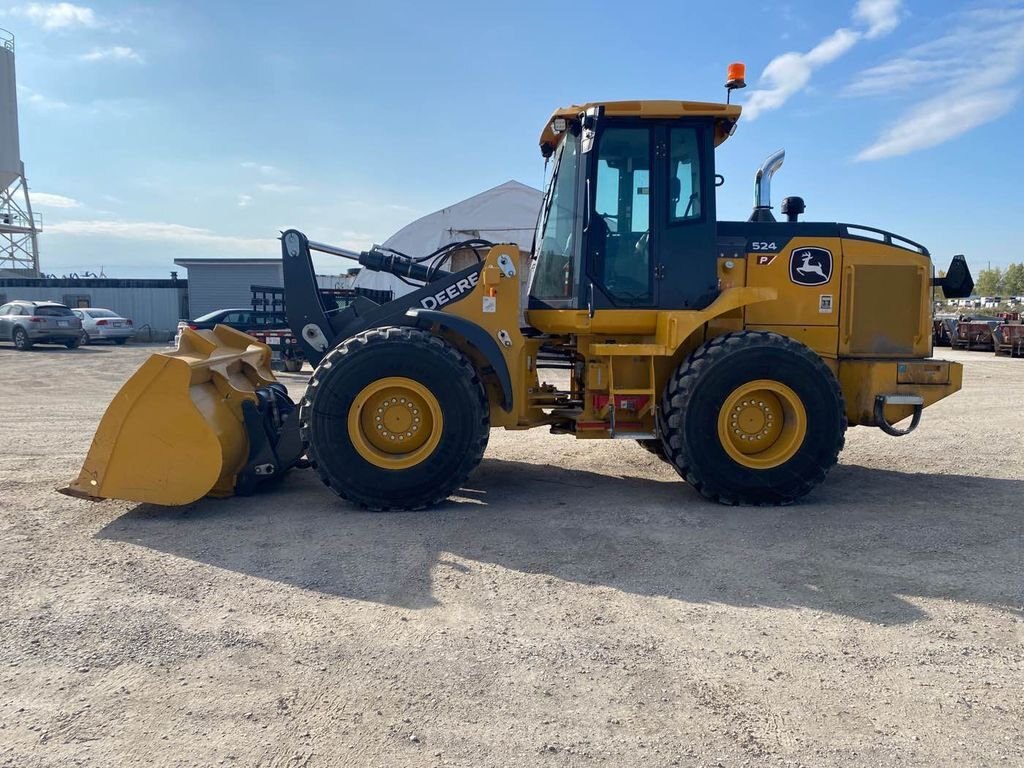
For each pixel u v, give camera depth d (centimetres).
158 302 3123
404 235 1762
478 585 370
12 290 3086
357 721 252
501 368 512
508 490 567
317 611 338
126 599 348
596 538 443
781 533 456
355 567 392
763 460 515
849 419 578
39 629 316
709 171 532
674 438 512
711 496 519
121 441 468
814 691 273
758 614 338
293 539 436
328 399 486
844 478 619
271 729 246
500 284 520
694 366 507
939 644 310
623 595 359
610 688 274
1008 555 418
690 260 534
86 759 230
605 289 530
